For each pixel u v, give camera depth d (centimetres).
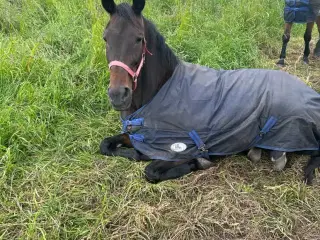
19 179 302
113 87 261
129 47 265
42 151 331
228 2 651
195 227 263
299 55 570
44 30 508
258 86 308
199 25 545
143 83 301
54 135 351
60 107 380
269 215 277
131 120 305
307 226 272
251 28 577
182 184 300
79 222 265
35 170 307
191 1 625
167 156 303
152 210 271
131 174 305
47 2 586
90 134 350
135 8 276
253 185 304
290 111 299
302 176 315
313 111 306
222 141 303
